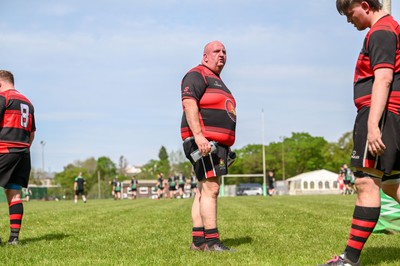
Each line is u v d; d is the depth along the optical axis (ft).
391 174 14.58
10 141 22.20
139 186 382.83
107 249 20.68
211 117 18.61
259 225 31.24
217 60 19.21
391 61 13.52
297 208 51.34
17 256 18.85
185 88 18.48
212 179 18.84
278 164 331.98
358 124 14.19
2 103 22.12
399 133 13.78
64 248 21.21
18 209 22.95
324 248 19.80
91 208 63.62
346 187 155.33
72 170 396.57
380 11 14.44
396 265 15.21
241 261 16.51
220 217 39.24
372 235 24.12
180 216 42.16
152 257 17.88
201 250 19.66
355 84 14.53
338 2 14.69
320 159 325.21
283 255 17.70
